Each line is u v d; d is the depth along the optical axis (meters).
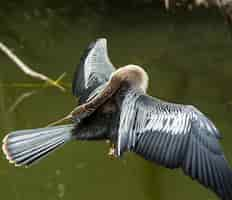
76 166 14.69
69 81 18.62
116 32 22.61
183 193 13.84
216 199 13.48
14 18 23.53
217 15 22.72
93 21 23.47
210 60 20.16
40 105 17.39
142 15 23.72
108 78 6.39
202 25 22.67
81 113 5.98
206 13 22.84
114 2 24.55
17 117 16.92
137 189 14.08
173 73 19.41
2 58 20.00
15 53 20.75
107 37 22.22
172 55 20.67
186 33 22.22
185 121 5.55
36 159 5.78
